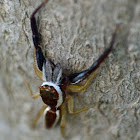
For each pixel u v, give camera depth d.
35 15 0.07
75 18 0.07
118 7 0.06
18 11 0.07
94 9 0.07
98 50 0.07
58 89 0.07
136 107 0.07
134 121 0.07
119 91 0.07
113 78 0.07
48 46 0.07
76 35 0.07
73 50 0.07
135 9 0.06
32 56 0.07
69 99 0.07
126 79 0.07
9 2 0.07
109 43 0.07
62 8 0.07
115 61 0.07
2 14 0.07
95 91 0.07
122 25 0.06
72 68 0.07
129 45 0.07
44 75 0.07
